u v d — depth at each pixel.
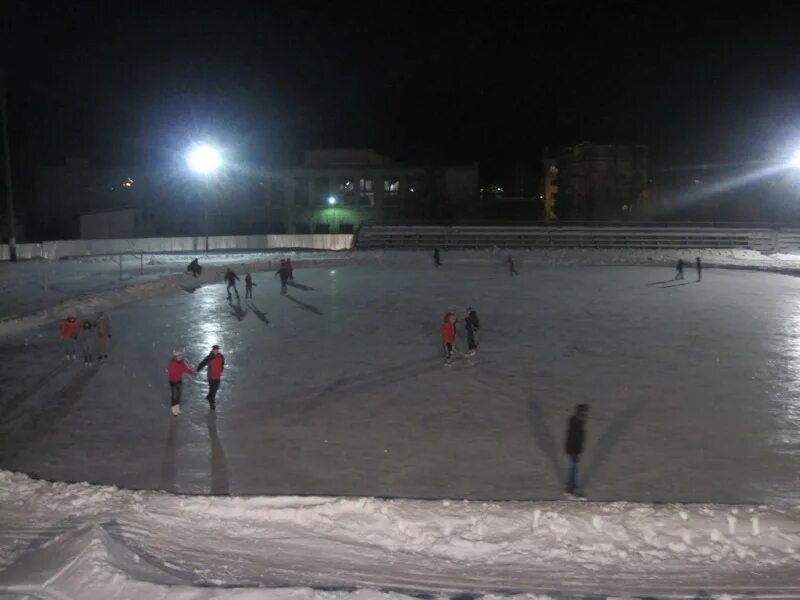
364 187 80.81
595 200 86.25
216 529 10.40
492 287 40.06
